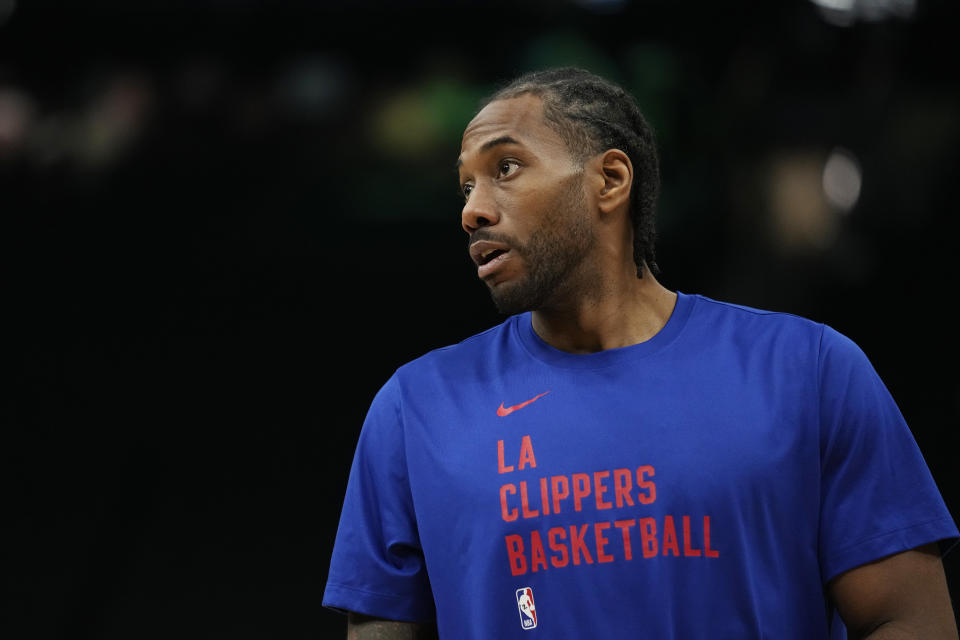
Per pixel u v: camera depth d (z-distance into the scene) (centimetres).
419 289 2473
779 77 2150
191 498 2259
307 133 2416
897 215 2130
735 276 2208
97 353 2433
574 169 554
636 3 2216
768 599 505
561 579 509
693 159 2234
